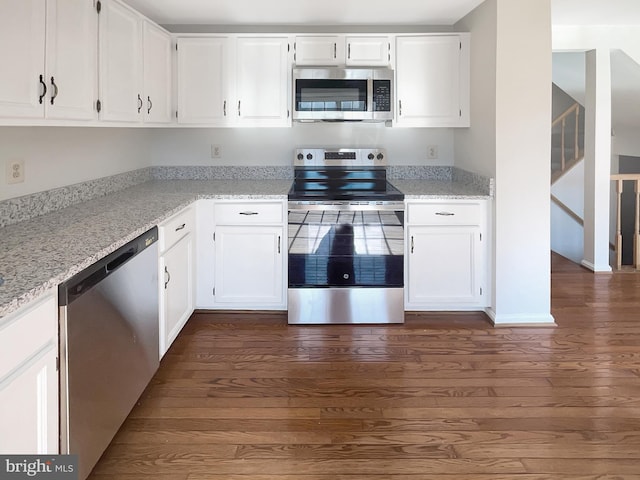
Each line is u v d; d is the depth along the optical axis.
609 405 2.68
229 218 3.92
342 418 2.57
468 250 3.95
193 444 2.35
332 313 3.91
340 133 4.69
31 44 2.05
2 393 1.40
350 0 3.73
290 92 4.22
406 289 3.97
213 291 3.99
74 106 2.44
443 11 4.09
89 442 1.94
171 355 3.33
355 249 3.88
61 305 1.73
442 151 4.71
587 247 5.52
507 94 3.68
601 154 5.26
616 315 4.08
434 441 2.37
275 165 4.71
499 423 2.52
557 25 4.96
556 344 3.50
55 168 3.04
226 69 4.21
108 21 2.82
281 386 2.91
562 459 2.22
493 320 3.88
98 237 2.27
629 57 5.02
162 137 4.69
